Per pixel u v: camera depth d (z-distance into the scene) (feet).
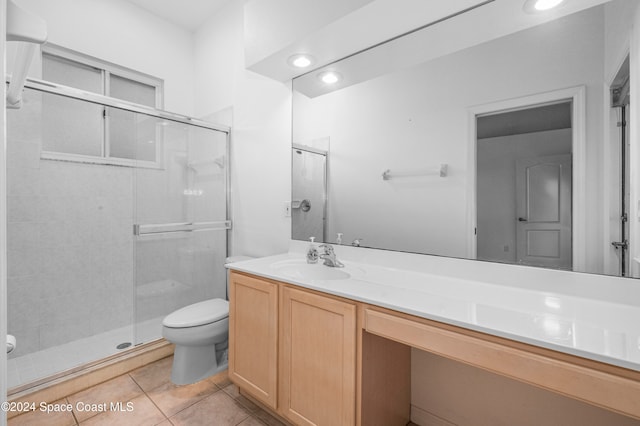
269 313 5.09
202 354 6.53
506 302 3.79
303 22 5.30
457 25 4.73
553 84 4.05
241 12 8.23
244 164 8.33
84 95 6.73
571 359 2.67
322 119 6.44
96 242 7.84
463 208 4.77
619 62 3.65
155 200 7.67
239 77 8.36
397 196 5.46
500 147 4.45
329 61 6.22
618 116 3.65
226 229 8.84
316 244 6.59
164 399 5.82
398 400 4.91
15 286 6.76
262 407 5.63
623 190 3.64
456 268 4.83
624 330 2.99
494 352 3.01
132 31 8.61
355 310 4.03
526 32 4.22
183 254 8.15
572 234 3.95
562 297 3.96
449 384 4.92
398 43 5.33
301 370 4.65
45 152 6.91
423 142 5.14
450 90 4.84
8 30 1.82
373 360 4.24
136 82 8.93
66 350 7.09
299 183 6.93
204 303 7.07
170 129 7.86
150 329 7.63
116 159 7.47
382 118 5.59
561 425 4.07
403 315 3.65
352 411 4.05
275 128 7.43
